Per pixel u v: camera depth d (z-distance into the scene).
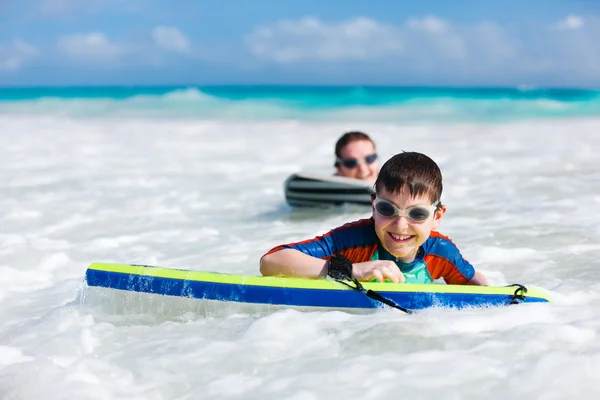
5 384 2.47
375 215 3.31
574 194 6.92
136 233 5.70
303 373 2.52
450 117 20.72
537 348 2.66
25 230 5.83
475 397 2.28
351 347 2.74
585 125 17.06
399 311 3.15
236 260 4.69
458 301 3.17
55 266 4.66
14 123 18.45
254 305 3.22
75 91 29.86
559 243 4.88
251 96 27.11
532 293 3.28
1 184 8.26
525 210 6.18
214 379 2.50
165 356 2.71
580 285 3.76
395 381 2.41
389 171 3.24
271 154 11.61
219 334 2.99
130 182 8.46
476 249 4.73
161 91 28.69
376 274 3.20
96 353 2.81
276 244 5.14
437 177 3.28
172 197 7.40
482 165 9.38
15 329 3.19
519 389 2.32
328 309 3.19
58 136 14.78
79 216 6.41
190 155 11.46
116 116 21.28
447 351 2.66
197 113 22.25
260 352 2.72
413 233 3.26
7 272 4.44
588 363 2.48
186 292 3.25
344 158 6.66
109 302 3.32
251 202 7.12
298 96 26.83
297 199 6.62
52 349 2.86
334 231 3.48
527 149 11.48
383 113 22.03
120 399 2.36
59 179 8.67
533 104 23.78
